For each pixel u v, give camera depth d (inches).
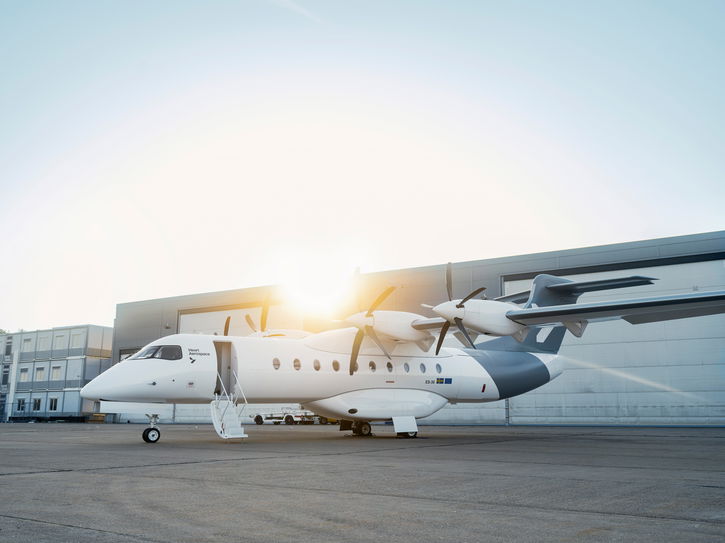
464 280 1321.4
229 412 645.3
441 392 802.8
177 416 1727.4
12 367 2098.9
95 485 282.5
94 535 177.6
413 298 1363.2
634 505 229.8
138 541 171.0
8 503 232.4
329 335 740.7
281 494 255.9
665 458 428.1
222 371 670.5
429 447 552.4
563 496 250.8
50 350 2144.4
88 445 580.4
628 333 1183.6
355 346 717.9
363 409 732.0
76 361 2070.6
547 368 914.7
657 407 1139.3
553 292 746.2
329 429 1139.9
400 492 261.6
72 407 2033.7
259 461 404.8
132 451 498.0
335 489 270.7
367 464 383.9
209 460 411.2
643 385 1156.5
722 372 1101.7
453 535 179.6
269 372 671.8
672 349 1144.2
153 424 637.9
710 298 588.7
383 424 1298.0
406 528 189.2
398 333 709.9
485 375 843.4
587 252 1223.5
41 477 314.2
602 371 1192.8
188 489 270.4
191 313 1700.3
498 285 1289.4
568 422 1206.3
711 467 365.1
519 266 1277.1
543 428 1095.6
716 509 221.3
